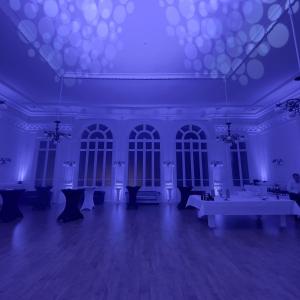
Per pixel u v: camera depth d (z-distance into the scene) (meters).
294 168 8.19
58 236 4.33
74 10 4.36
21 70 6.42
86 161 10.77
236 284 2.38
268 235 4.48
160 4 4.25
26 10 4.21
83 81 7.18
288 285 2.36
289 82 7.04
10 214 5.95
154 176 10.75
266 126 10.03
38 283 2.38
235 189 10.34
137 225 5.46
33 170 10.17
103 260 3.08
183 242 3.99
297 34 4.67
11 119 9.34
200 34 5.02
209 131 11.02
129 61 6.07
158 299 2.08
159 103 9.32
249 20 4.51
